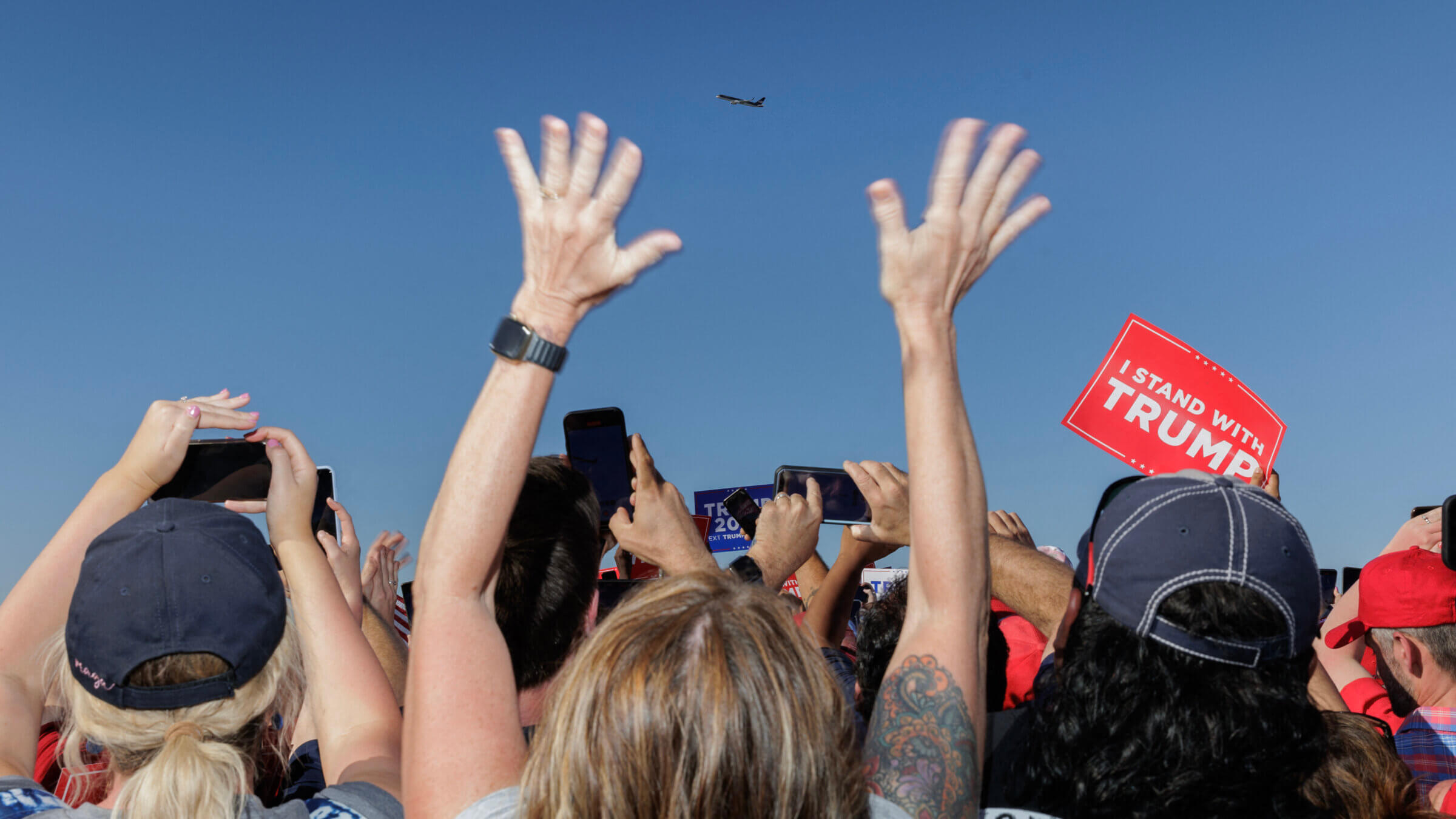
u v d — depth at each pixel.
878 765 1.62
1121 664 1.74
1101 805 1.72
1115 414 3.94
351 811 1.86
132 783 1.77
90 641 1.84
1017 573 2.38
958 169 1.74
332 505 3.03
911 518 1.74
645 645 1.41
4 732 2.02
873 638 2.54
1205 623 1.68
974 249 1.74
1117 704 1.73
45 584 2.18
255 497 2.72
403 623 3.89
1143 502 1.80
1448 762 2.90
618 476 3.38
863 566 3.17
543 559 2.22
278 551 2.38
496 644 1.67
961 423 1.74
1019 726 1.99
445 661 1.61
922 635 1.68
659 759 1.35
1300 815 1.75
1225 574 1.68
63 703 2.18
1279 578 1.69
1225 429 3.87
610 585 3.10
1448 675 2.92
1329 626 3.60
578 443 3.42
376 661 2.29
